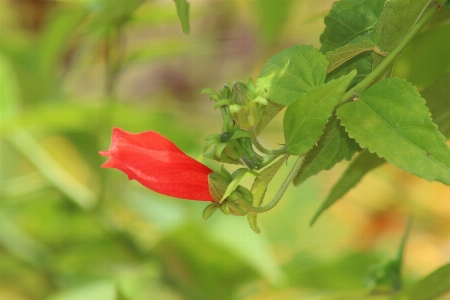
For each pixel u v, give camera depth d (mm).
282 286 695
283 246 1017
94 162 781
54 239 860
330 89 368
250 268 752
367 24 405
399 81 374
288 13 650
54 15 746
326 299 510
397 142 369
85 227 835
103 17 563
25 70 809
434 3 386
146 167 376
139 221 951
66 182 755
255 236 706
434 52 476
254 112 366
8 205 780
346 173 431
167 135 704
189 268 774
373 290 502
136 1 527
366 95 378
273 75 382
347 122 375
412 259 999
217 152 370
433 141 365
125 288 665
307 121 371
